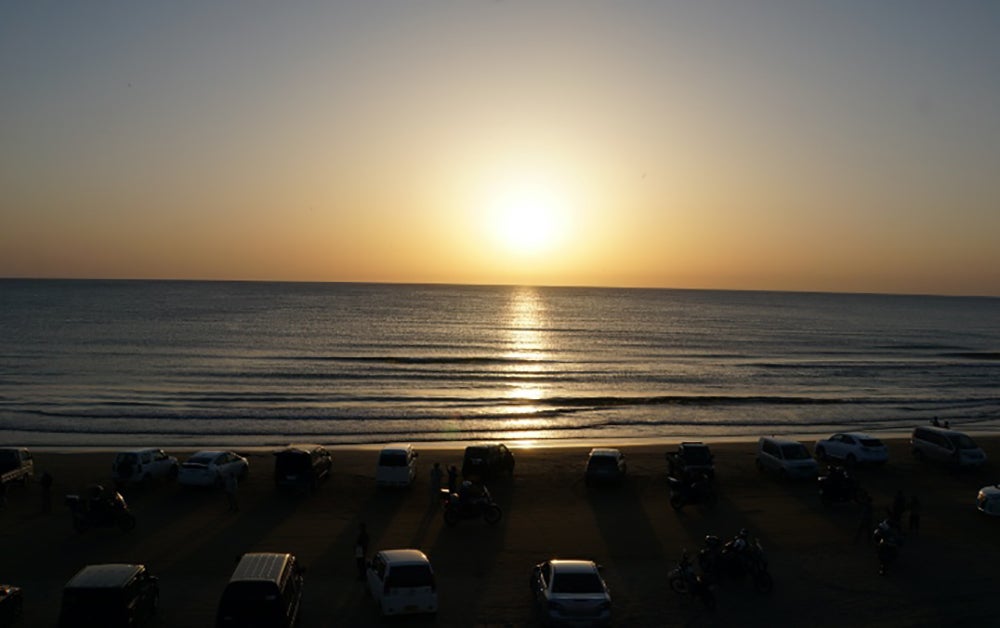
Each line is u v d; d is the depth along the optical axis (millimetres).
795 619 21172
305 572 22234
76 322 151750
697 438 55594
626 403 71875
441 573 24078
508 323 179875
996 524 30141
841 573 24672
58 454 41469
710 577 21781
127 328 140000
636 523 29781
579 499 33188
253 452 43406
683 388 83125
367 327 157250
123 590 17938
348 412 64250
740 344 137375
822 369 101375
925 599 22672
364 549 23406
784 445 37562
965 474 38438
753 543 24203
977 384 89000
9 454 33688
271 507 31297
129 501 31891
